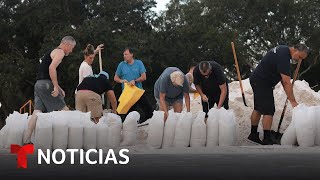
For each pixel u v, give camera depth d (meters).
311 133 9.09
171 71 10.12
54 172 6.66
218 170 6.52
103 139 9.35
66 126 9.05
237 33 35.53
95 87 9.94
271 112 9.54
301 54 9.48
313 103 11.68
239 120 10.79
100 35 32.22
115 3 37.06
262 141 9.66
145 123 10.75
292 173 6.30
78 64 31.08
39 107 9.26
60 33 32.78
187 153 8.24
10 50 37.25
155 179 6.04
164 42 35.66
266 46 37.81
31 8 36.22
